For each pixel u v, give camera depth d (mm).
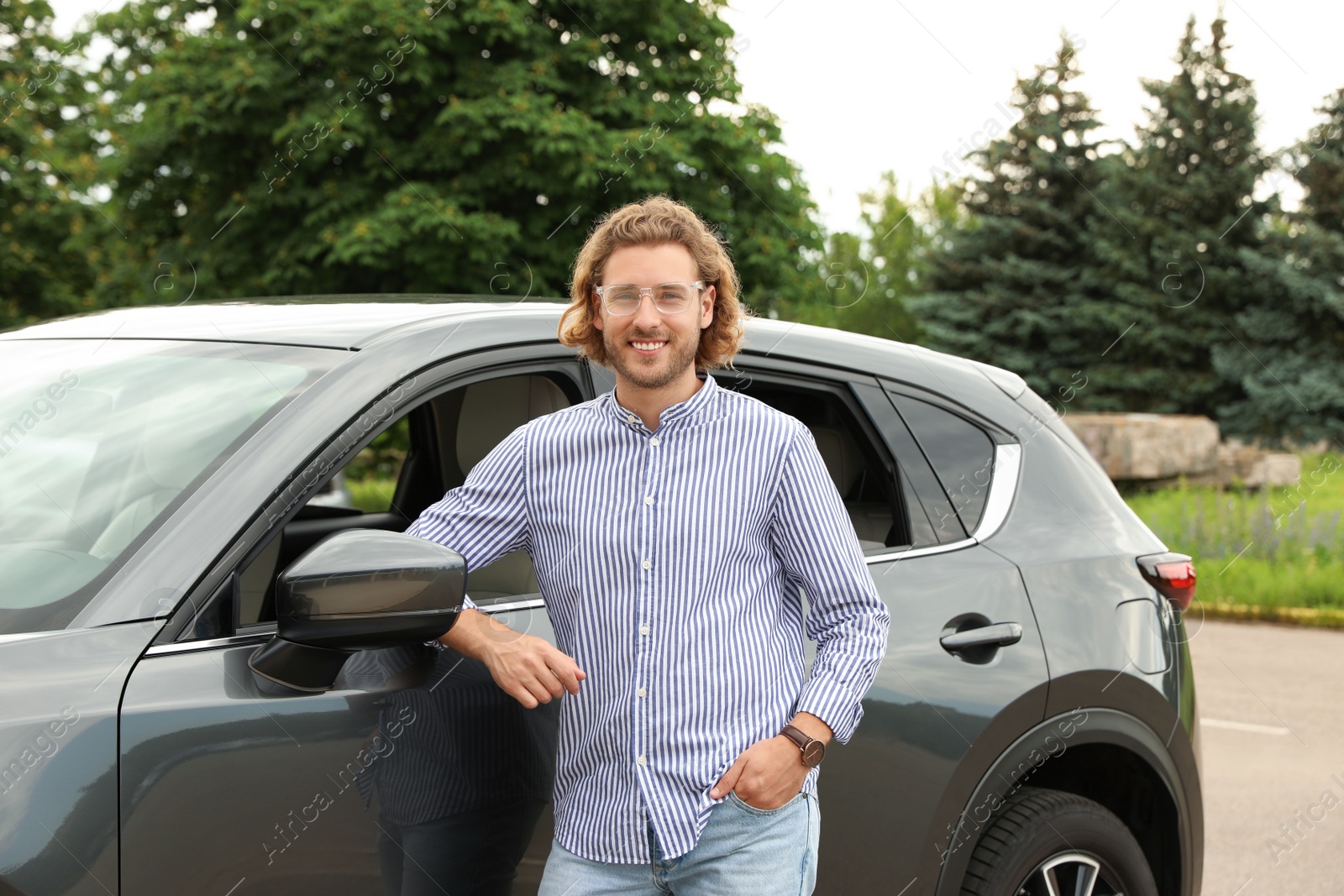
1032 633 2500
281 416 1767
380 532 1591
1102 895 2691
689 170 12312
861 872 2207
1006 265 22062
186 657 1563
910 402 2615
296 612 1501
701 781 1645
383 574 1512
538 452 1751
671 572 1674
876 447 2512
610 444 1724
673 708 1652
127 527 1682
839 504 1790
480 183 11594
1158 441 16953
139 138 12578
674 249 1729
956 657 2371
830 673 1708
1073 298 21859
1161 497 15789
